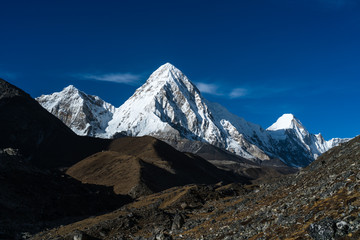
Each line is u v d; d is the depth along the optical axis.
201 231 66.50
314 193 53.84
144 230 92.50
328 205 44.47
